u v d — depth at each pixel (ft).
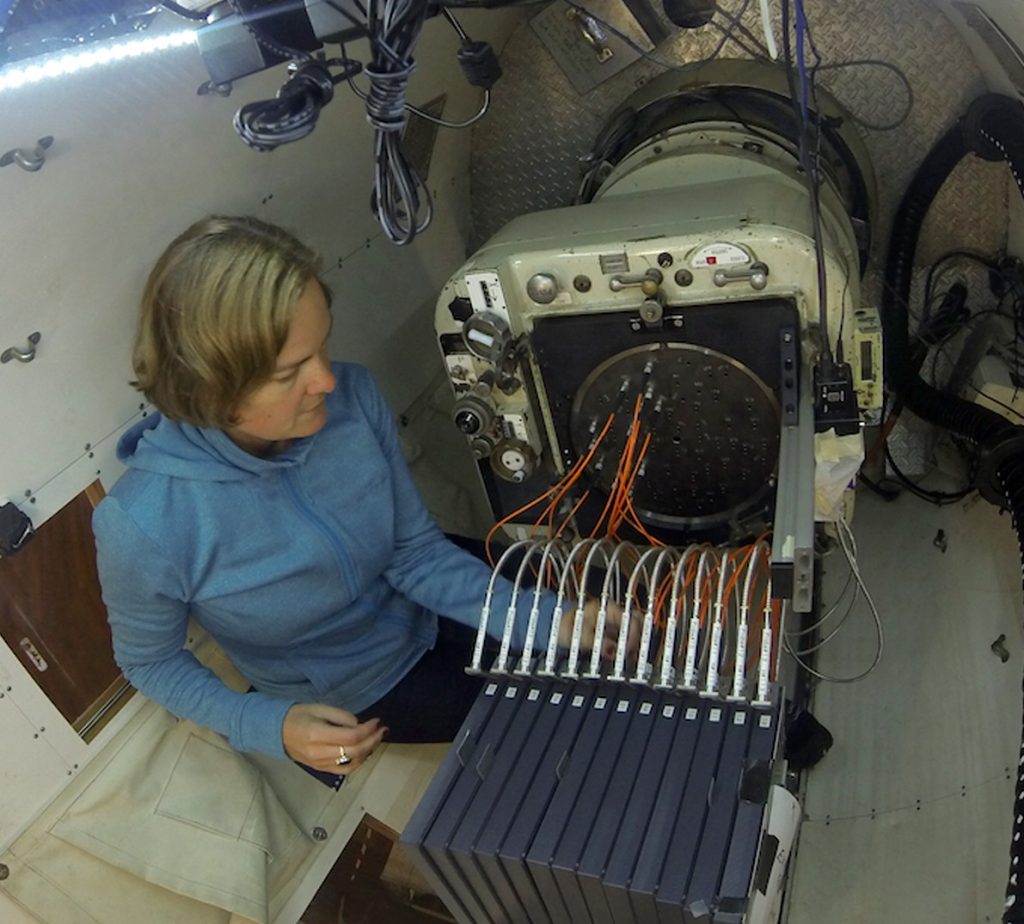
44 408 4.96
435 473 8.47
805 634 7.67
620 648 5.02
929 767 6.72
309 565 5.32
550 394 6.31
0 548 4.75
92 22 4.15
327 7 4.09
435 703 6.12
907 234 8.30
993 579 7.45
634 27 7.97
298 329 4.35
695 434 6.17
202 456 4.91
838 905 6.26
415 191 4.32
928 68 7.82
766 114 7.26
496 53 8.32
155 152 5.07
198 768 5.82
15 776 5.09
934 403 8.27
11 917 5.07
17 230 4.49
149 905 5.47
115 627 5.19
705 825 4.33
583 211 6.40
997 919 5.61
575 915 4.68
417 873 6.68
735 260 5.48
